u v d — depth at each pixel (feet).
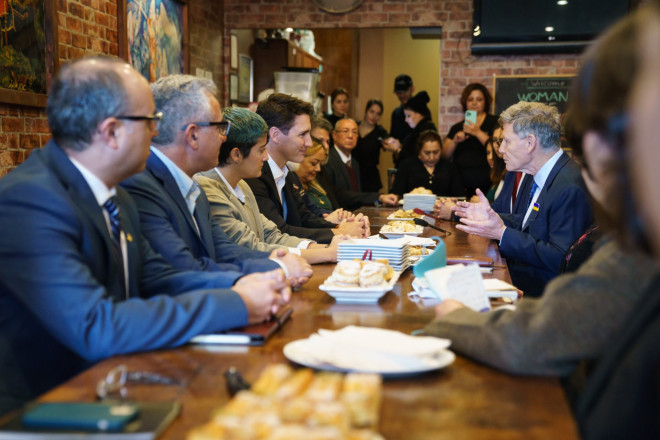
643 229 2.69
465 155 21.57
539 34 22.30
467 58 23.47
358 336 4.42
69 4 14.57
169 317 4.56
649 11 2.67
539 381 3.91
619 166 2.74
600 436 2.97
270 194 11.39
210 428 2.80
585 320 3.84
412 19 23.65
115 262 5.27
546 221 9.57
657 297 3.03
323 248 9.29
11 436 3.03
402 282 7.13
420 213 14.66
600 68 2.79
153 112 5.33
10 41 12.41
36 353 4.86
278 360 4.31
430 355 4.22
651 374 2.82
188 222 7.09
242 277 5.88
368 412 3.15
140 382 3.85
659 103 2.17
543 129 9.81
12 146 12.82
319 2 23.98
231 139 9.04
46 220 4.58
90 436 3.02
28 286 4.45
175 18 20.27
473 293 5.43
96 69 5.03
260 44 25.50
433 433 3.16
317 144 14.96
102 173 5.18
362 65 26.86
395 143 23.66
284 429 2.70
